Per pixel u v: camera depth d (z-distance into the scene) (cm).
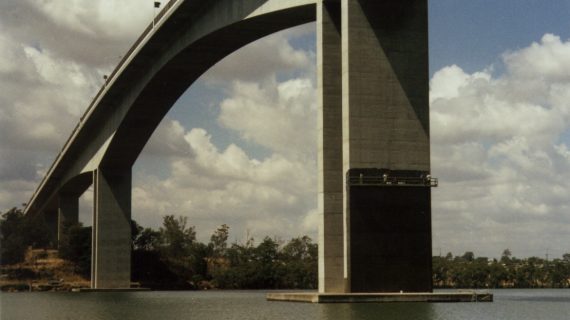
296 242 18162
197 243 15212
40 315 5347
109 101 10519
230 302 6975
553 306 6219
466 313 4916
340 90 6094
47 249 15188
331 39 6116
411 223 5847
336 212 6006
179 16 7950
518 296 9712
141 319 4769
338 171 6038
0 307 6588
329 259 5969
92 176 12662
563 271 18775
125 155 11256
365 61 5881
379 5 5928
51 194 16412
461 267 18312
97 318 4934
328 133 6050
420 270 5844
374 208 5809
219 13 7456
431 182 5881
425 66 5956
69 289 12731
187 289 14112
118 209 11619
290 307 5538
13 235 14712
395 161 5866
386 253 5806
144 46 8656
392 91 5900
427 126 5928
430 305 5506
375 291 5791
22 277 13512
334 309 5141
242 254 16375
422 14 5978
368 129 5853
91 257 13025
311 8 6469
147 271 14088
